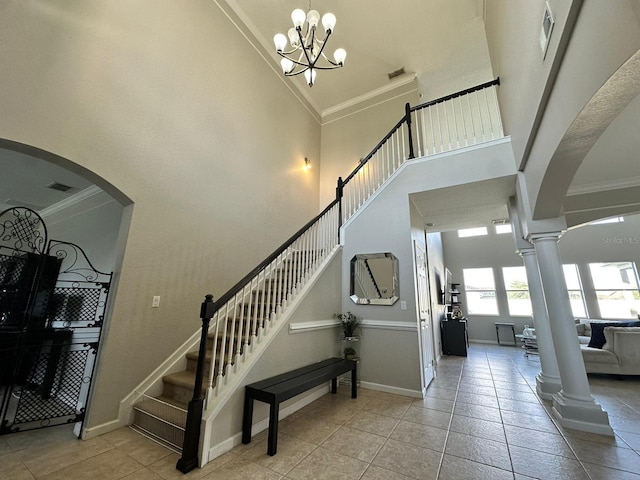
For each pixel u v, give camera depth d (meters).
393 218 4.26
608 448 2.38
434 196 4.27
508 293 9.09
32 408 2.84
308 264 3.86
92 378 2.65
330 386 3.86
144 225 3.08
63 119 2.52
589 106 1.62
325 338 3.86
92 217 4.21
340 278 4.46
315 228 4.09
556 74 1.96
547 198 2.76
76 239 4.35
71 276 4.20
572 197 3.48
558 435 2.61
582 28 1.55
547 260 3.12
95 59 2.82
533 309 3.91
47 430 2.65
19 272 2.72
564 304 3.01
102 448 2.32
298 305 3.39
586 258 8.27
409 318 3.87
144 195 3.11
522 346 8.33
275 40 3.48
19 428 2.56
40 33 2.46
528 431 2.69
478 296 9.45
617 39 1.25
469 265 9.72
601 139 2.49
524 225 3.39
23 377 2.83
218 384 2.38
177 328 3.29
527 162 3.11
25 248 3.94
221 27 4.48
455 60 6.12
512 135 3.44
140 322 2.94
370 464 2.13
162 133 3.38
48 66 2.47
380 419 2.95
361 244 4.45
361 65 6.23
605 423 2.66
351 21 5.30
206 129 3.98
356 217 4.59
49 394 2.93
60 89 2.53
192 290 3.51
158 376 3.02
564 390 2.91
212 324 3.64
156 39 3.45
